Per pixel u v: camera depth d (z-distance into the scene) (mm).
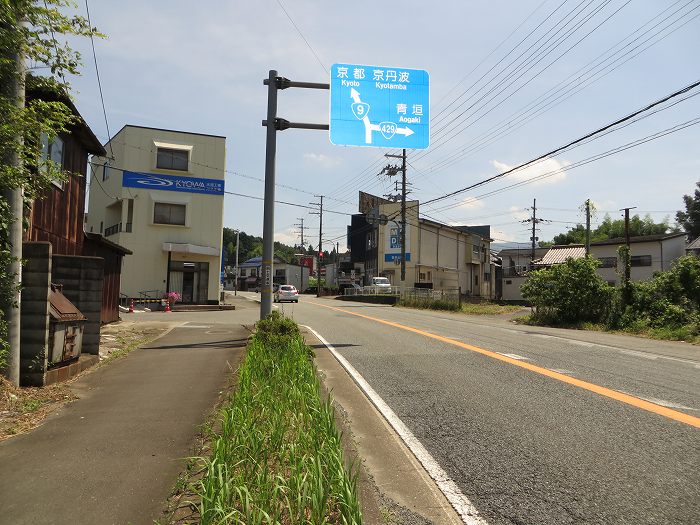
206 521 2596
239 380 5898
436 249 50312
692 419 5418
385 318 20375
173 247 28984
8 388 5871
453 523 3240
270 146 12148
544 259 50938
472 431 5082
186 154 30359
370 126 12297
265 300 12078
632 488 3730
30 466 3898
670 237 44125
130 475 3729
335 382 7531
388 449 4641
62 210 11672
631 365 8883
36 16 5133
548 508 3434
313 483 2910
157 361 8828
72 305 7793
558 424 5270
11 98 5539
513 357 9531
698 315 16625
